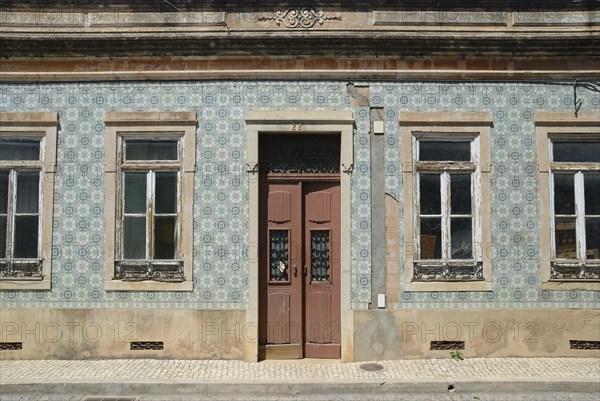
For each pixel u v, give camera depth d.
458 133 8.50
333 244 8.55
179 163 8.48
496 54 8.46
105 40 8.34
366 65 8.47
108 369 7.79
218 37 8.29
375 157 8.43
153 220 8.46
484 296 8.34
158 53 8.44
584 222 8.52
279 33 8.37
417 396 7.16
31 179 8.55
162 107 8.48
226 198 8.37
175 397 7.13
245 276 8.29
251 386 7.25
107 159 8.44
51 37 8.32
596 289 8.38
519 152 8.49
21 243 8.48
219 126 8.44
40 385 7.23
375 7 8.47
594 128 8.49
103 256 8.36
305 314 8.51
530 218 8.44
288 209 8.55
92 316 8.29
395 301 8.30
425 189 8.53
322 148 8.61
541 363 8.05
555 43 8.38
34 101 8.52
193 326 8.25
